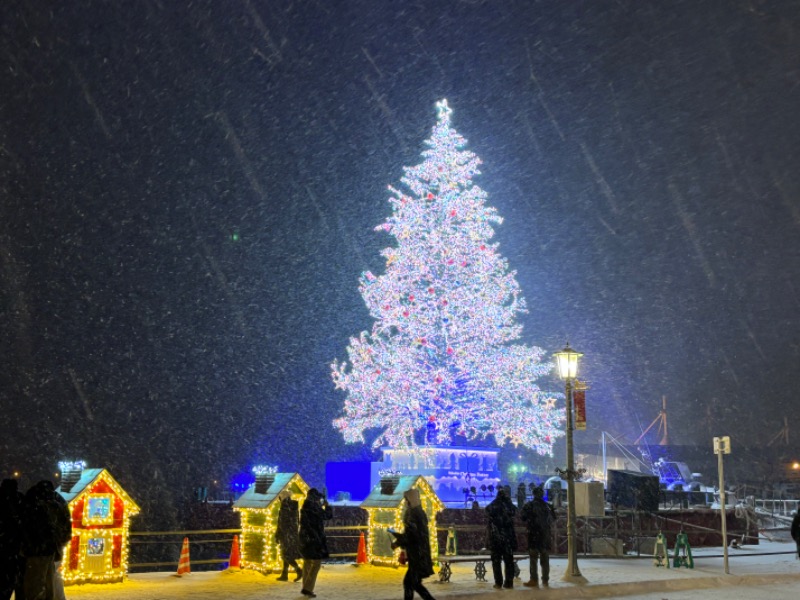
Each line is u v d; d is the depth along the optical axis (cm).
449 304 3566
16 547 1148
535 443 3544
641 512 3030
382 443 3956
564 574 1978
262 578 1861
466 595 1630
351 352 3634
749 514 3466
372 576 1938
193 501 2986
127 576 1816
